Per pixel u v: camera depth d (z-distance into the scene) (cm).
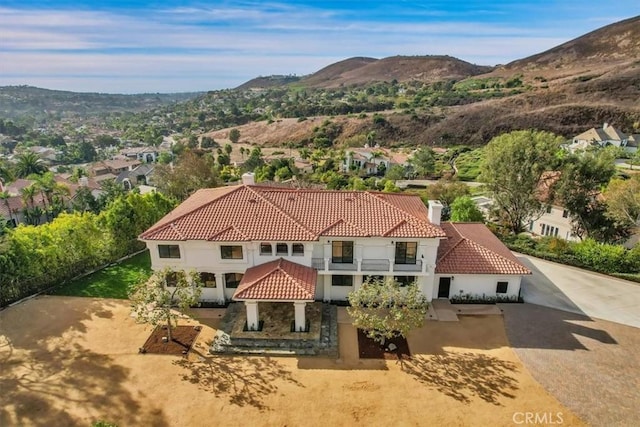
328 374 2195
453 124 13475
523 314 2800
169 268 2588
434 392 2055
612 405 1966
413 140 13575
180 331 2586
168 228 2772
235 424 1853
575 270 3550
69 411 1933
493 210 4834
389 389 2080
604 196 4219
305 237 2666
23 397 2020
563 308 2884
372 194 3128
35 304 2914
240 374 2198
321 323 2662
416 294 2559
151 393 2052
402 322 2311
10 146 18150
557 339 2509
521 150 4206
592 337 2531
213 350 2381
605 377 2162
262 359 2323
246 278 2630
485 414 1911
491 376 2175
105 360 2303
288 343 2444
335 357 2338
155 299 2375
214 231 2730
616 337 2530
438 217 2784
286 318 2703
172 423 1861
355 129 14625
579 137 10644
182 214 2925
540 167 4147
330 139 14738
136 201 3988
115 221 3744
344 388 2088
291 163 10212
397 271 2745
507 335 2553
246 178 3294
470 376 2175
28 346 2427
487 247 3081
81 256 3391
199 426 1842
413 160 10344
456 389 2077
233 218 2839
